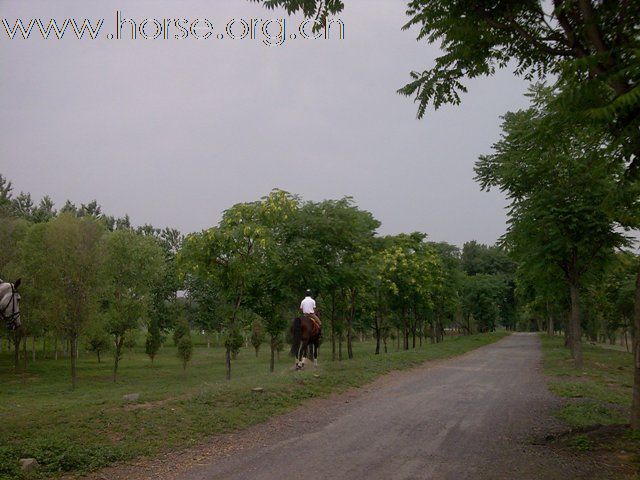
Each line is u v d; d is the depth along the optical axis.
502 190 18.92
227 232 16.23
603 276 22.02
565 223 17.62
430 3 7.35
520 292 38.12
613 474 6.16
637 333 7.76
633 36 6.42
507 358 26.19
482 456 7.20
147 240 29.64
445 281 41.34
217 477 6.37
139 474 6.52
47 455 6.81
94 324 25.56
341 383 14.06
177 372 30.36
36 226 28.66
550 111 7.40
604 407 11.16
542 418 9.98
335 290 24.23
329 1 6.74
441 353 27.14
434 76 7.73
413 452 7.46
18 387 23.88
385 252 30.66
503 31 7.45
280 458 7.20
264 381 13.14
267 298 20.39
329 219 21.59
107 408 9.52
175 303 46.84
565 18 7.04
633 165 7.08
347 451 7.54
